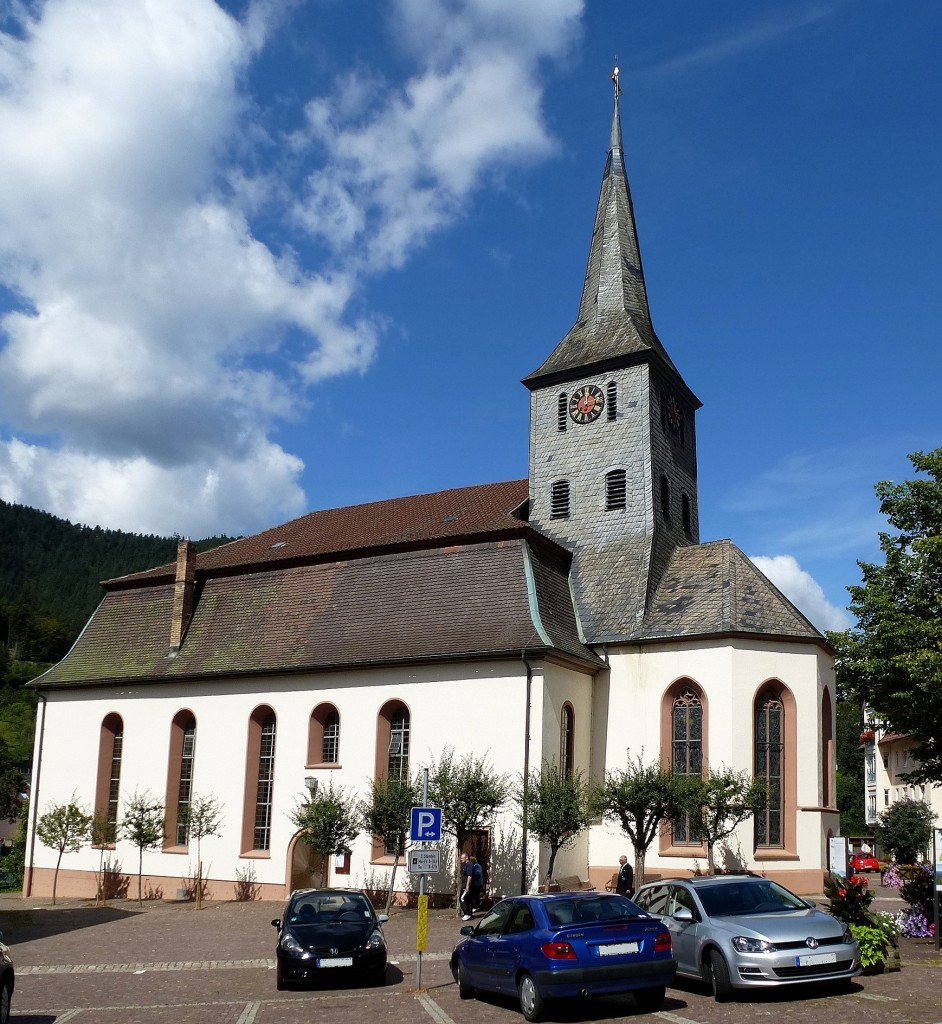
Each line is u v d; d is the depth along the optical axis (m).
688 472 45.00
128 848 42.34
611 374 42.91
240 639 42.25
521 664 34.50
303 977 19.50
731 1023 15.02
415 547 39.84
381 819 32.56
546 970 15.70
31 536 193.38
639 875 31.47
